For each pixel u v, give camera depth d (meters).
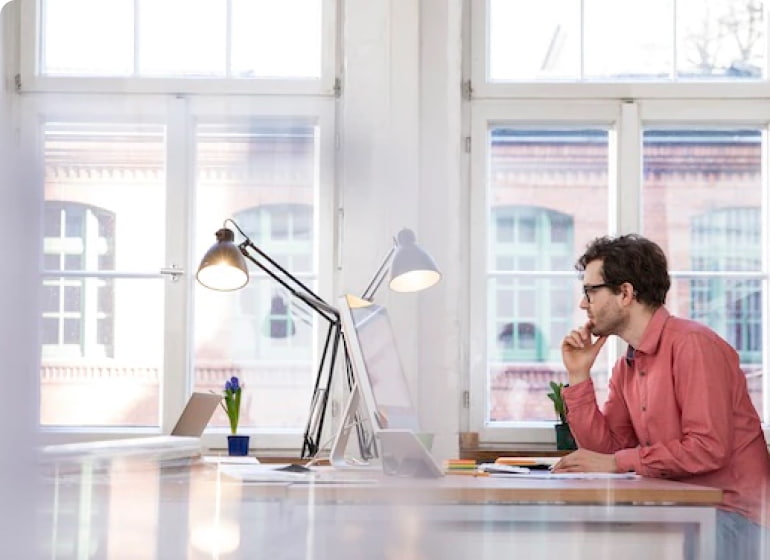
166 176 3.62
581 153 3.75
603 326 2.43
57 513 0.27
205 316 3.71
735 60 3.76
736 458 2.24
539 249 3.74
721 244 3.75
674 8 3.77
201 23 3.79
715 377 2.21
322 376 3.66
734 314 3.73
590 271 2.44
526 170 3.75
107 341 3.68
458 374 3.58
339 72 3.72
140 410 3.70
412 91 3.62
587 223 3.74
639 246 2.42
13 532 0.21
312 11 3.80
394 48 3.63
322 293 3.66
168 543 0.38
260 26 3.79
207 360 3.71
